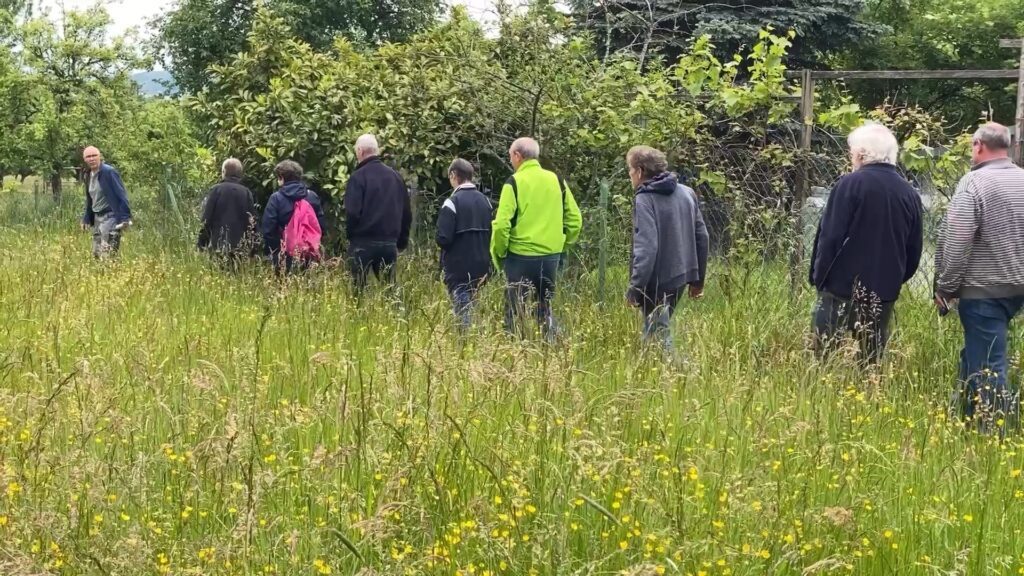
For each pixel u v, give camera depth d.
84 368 4.09
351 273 8.43
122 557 2.88
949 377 5.81
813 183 8.49
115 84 20.03
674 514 3.33
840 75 8.58
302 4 28.12
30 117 18.91
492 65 10.22
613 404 4.27
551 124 9.77
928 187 7.58
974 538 3.57
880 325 5.81
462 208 7.70
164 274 8.62
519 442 3.80
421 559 2.95
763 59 8.70
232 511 3.28
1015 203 5.41
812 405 4.50
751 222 7.86
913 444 4.23
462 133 10.32
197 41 27.69
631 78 9.31
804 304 7.09
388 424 3.53
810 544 3.22
